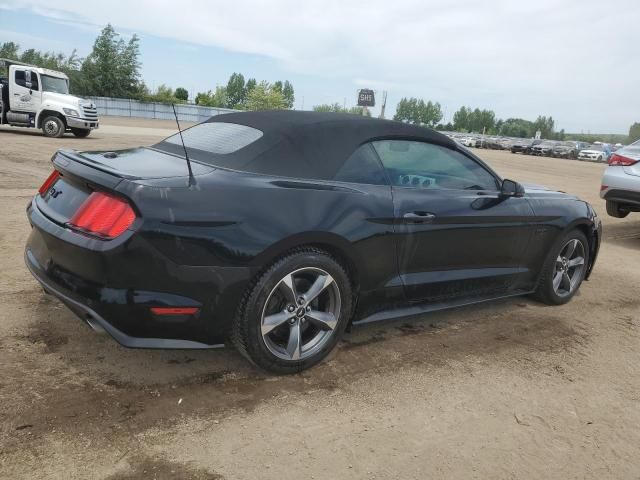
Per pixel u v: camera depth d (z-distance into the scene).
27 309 3.57
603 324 4.36
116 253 2.49
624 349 3.88
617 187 7.52
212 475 2.19
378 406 2.82
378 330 3.83
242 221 2.68
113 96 55.81
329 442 2.48
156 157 3.18
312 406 2.76
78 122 18.41
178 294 2.61
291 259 2.85
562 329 4.16
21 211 6.46
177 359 3.12
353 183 3.20
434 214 3.46
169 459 2.26
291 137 3.11
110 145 16.66
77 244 2.58
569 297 4.76
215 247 2.62
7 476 2.07
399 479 2.27
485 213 3.78
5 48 53.03
